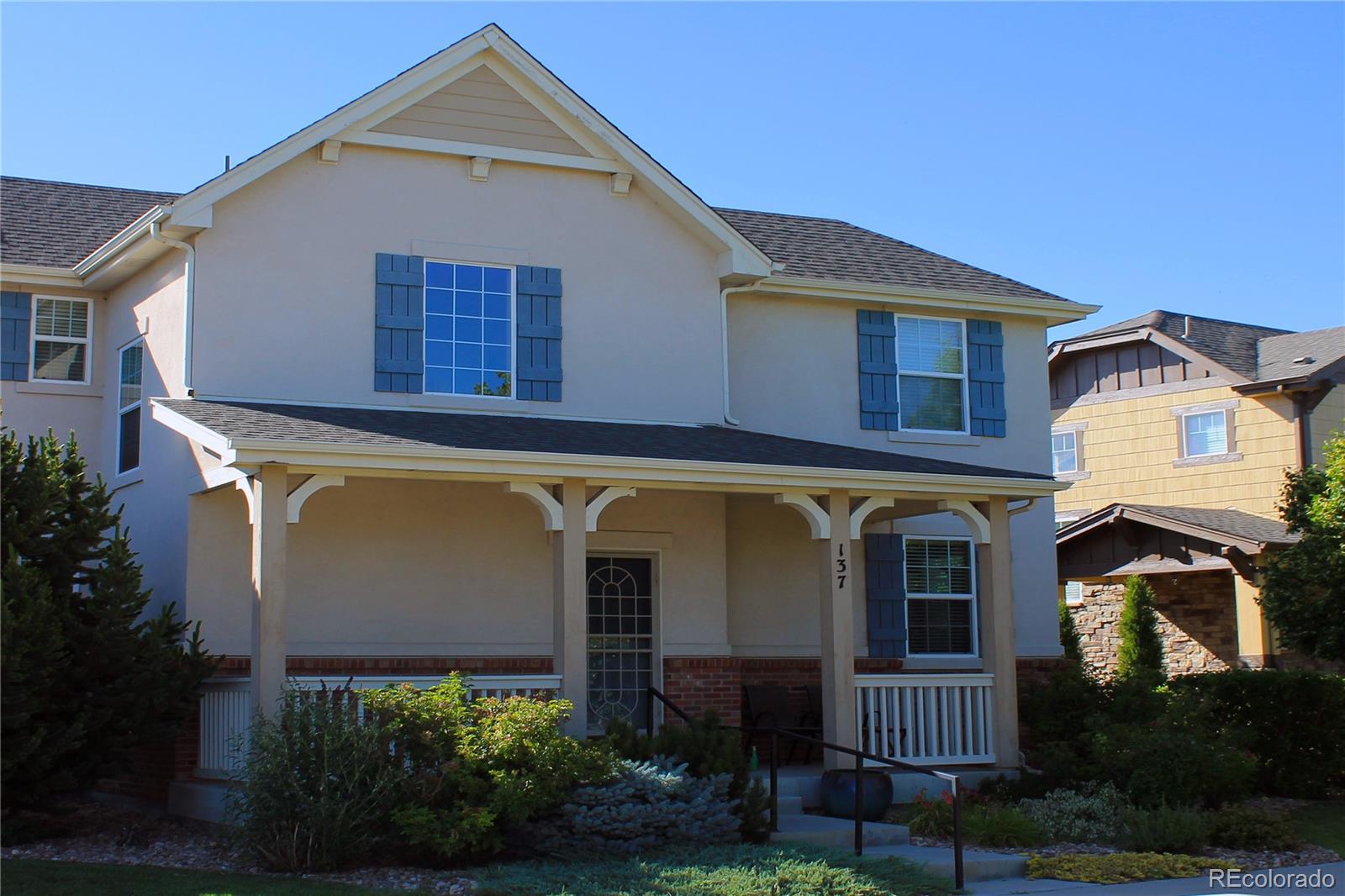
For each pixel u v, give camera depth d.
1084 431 30.48
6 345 18.20
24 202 20.33
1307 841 14.84
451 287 17.39
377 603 16.11
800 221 22.59
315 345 16.53
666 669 17.64
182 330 16.06
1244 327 31.22
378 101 16.88
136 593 14.19
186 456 15.59
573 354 17.86
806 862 12.07
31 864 12.02
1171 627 27.30
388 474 13.91
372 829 12.22
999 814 14.32
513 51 17.52
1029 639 20.75
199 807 14.27
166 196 21.94
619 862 11.88
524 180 17.88
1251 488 27.41
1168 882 12.70
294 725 12.22
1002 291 21.12
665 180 18.33
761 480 15.45
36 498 13.76
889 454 18.16
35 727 13.37
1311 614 18.19
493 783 12.25
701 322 18.72
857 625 19.53
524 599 16.91
